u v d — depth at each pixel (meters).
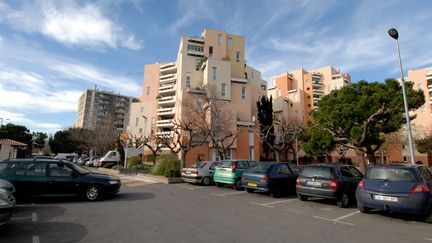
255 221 6.80
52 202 8.98
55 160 9.35
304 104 62.56
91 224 6.22
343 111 19.83
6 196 5.59
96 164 35.06
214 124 24.62
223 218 7.04
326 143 23.98
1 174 8.55
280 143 32.69
